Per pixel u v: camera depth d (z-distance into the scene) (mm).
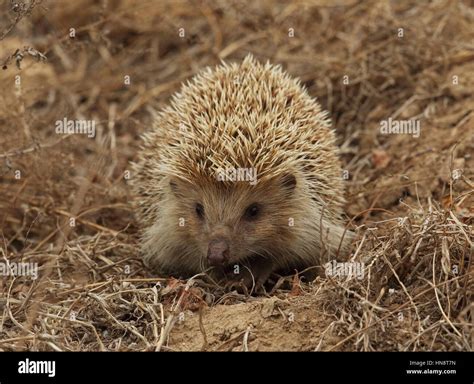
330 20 1134
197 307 834
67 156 994
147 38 1172
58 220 966
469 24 1094
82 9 1166
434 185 951
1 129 1000
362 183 986
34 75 1115
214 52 1138
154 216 932
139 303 837
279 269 931
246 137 877
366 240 853
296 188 901
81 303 850
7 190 983
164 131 925
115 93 1136
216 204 887
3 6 1026
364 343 787
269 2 1163
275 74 933
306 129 907
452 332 792
